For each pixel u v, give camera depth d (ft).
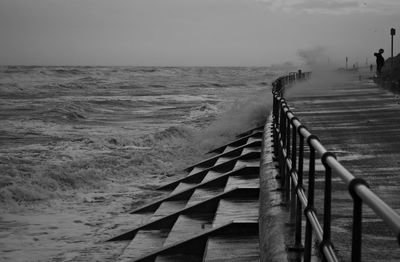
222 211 28.37
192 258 24.86
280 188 24.17
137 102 156.46
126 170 54.49
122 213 39.24
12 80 244.22
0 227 35.09
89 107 135.03
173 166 58.29
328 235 11.37
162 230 32.12
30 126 96.94
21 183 45.24
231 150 52.85
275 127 33.96
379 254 16.66
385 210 6.84
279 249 16.71
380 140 41.93
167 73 403.13
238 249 22.49
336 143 41.22
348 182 8.53
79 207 41.09
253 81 300.61
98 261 28.43
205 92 208.03
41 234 33.63
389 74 120.88
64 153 65.16
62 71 296.51
